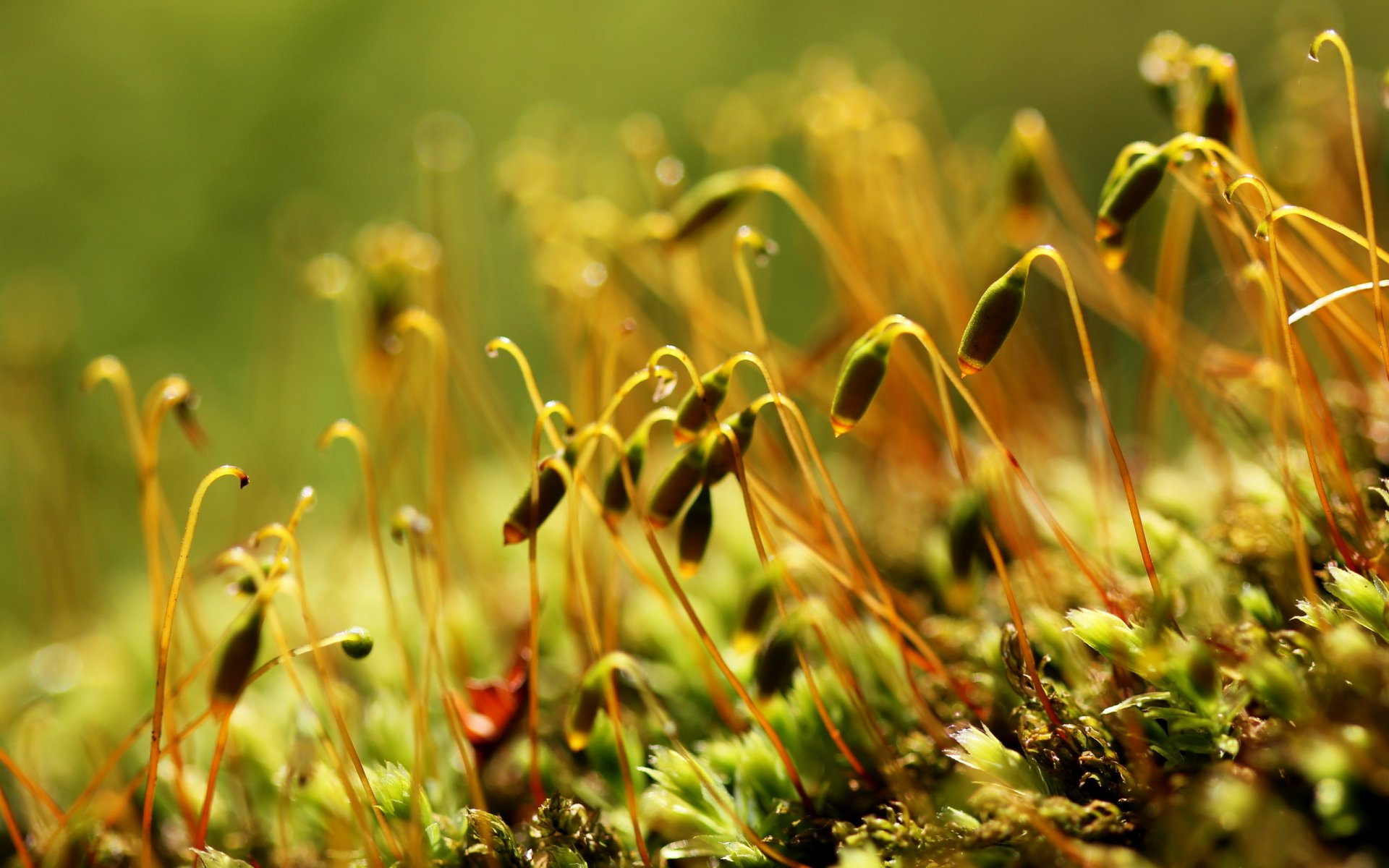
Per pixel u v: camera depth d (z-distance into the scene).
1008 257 0.13
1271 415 0.12
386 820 0.11
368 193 0.44
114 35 0.47
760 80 0.13
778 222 0.38
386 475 0.13
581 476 0.11
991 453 0.11
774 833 0.11
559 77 0.49
